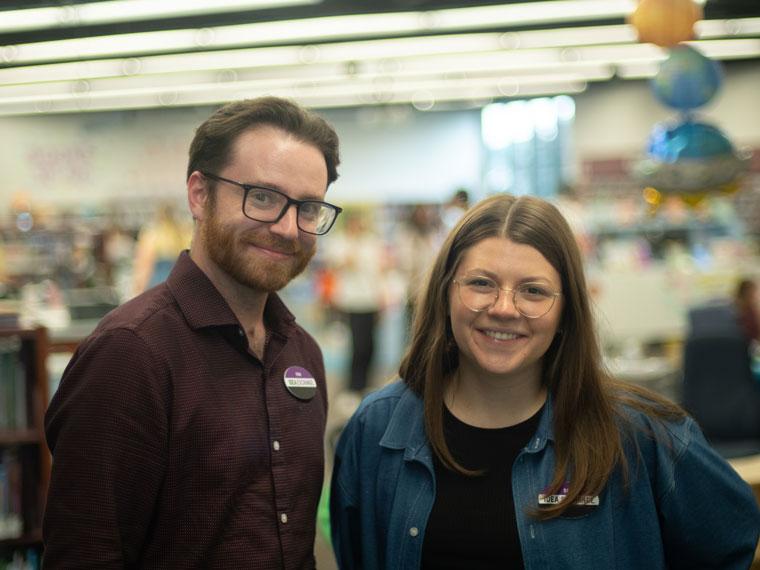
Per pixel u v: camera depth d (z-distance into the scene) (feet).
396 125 51.42
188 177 5.07
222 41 22.91
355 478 5.57
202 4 18.90
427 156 51.55
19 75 28.37
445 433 5.22
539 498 4.92
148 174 49.24
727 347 14.16
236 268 4.83
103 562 4.33
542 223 4.96
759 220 28.99
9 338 9.68
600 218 25.98
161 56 25.66
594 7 20.20
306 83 32.89
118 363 4.51
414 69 29.78
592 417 5.04
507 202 5.10
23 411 9.67
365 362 24.76
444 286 5.24
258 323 5.19
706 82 13.32
